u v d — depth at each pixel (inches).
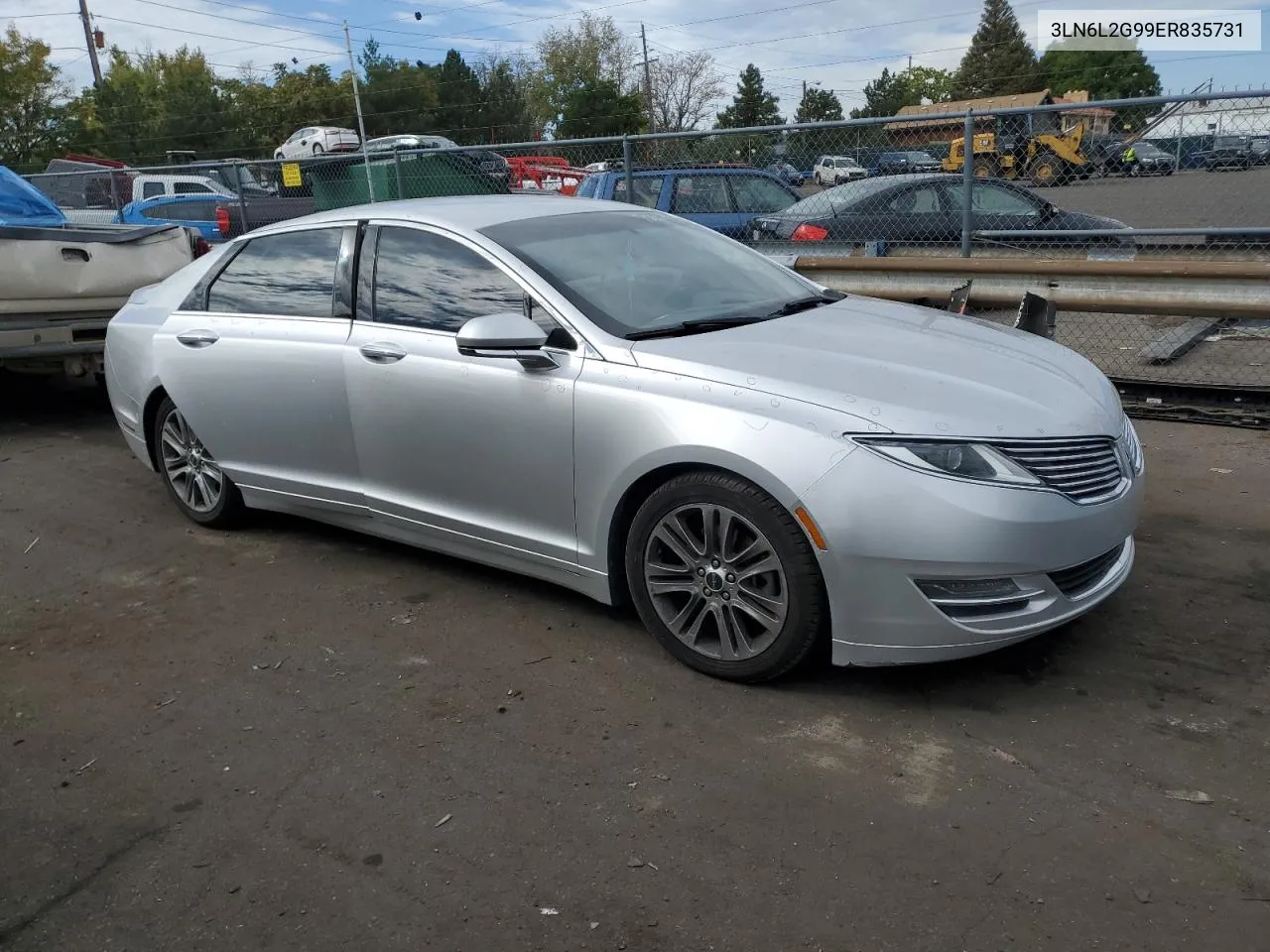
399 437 171.5
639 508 148.1
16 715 145.1
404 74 2837.1
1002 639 130.0
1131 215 318.7
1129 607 161.3
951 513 124.5
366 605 175.5
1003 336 164.1
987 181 344.8
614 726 134.5
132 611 178.1
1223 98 285.9
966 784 118.6
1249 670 141.0
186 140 2299.5
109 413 339.0
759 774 122.4
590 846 111.5
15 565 201.6
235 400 195.5
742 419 133.6
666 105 2785.4
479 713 139.3
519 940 98.7
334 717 140.3
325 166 476.7
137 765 131.4
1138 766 120.8
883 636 129.6
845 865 106.6
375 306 176.6
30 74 2060.8
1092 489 134.8
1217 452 242.4
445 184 458.6
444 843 113.3
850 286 324.2
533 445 154.0
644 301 161.2
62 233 299.7
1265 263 262.7
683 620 145.7
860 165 367.9
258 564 196.4
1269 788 115.7
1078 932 96.0
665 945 97.1
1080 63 2714.1
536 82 2866.6
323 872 109.7
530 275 159.2
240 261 202.5
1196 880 102.3
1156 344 316.2
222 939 101.0
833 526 127.3
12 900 108.0
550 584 179.9
